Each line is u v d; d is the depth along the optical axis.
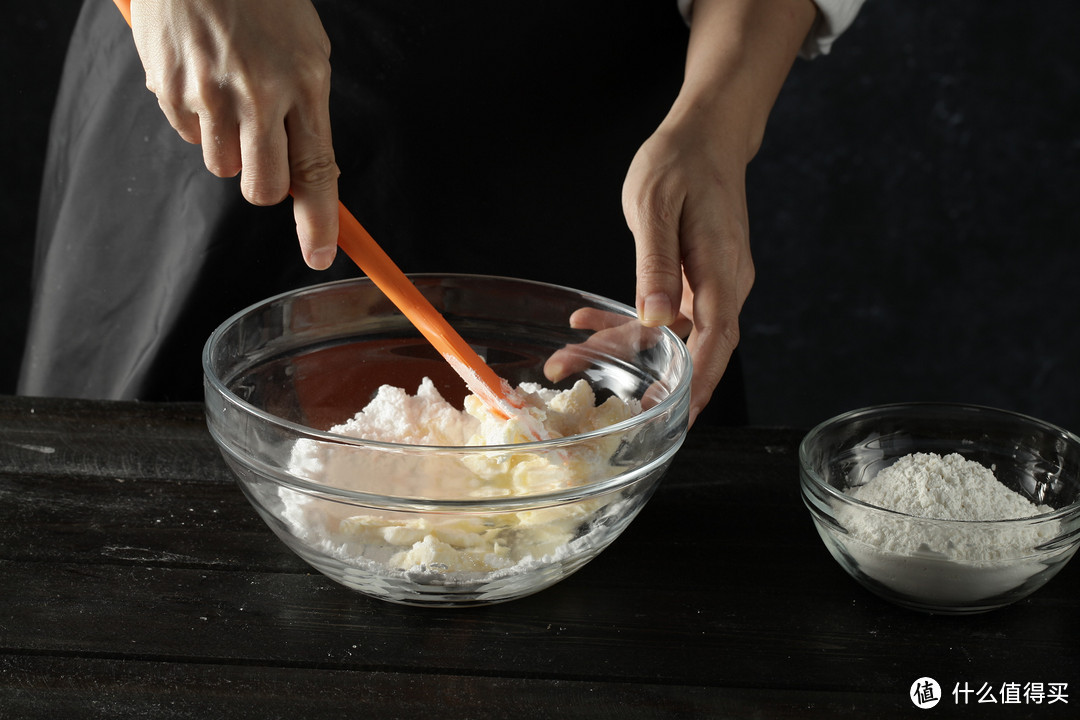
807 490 0.81
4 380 1.82
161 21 0.79
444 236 1.10
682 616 0.79
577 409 0.83
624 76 1.09
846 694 0.75
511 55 1.06
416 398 0.85
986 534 0.77
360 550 0.76
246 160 0.78
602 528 0.77
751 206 1.85
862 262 1.86
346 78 1.06
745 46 1.01
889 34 1.72
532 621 0.78
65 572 0.80
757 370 1.95
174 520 0.85
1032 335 1.87
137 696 0.73
